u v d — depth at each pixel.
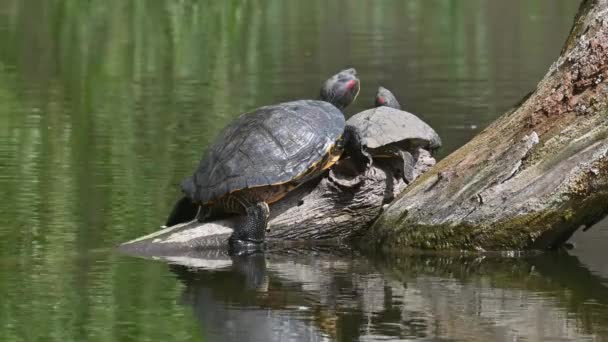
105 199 27.33
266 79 48.22
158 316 18.58
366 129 24.69
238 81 47.97
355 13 70.56
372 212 24.98
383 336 17.42
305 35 61.34
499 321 18.30
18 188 28.38
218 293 20.20
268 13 68.94
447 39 60.50
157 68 51.66
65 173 30.19
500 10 70.88
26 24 62.12
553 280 21.42
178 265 22.55
